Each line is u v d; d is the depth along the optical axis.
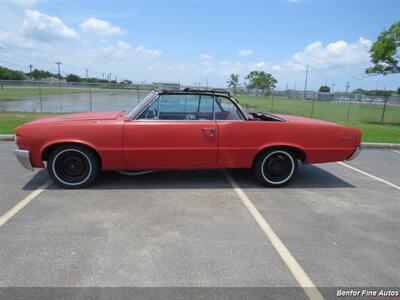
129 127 4.48
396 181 5.70
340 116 20.38
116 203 4.18
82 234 3.29
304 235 3.44
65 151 4.52
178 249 3.04
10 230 3.34
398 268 2.85
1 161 6.17
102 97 33.00
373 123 15.55
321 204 4.41
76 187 4.68
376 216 4.05
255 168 4.98
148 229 3.45
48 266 2.70
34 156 4.45
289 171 5.04
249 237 3.34
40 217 3.68
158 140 4.55
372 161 7.32
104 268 2.69
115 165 4.60
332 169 6.45
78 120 4.61
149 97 4.73
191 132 4.60
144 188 4.82
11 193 4.45
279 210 4.13
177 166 4.73
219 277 2.62
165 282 2.53
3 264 2.72
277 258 2.95
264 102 33.38
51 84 17.97
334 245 3.24
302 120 5.15
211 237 3.31
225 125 4.67
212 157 4.73
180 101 4.73
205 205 4.21
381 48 14.98
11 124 10.38
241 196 4.61
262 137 4.77
